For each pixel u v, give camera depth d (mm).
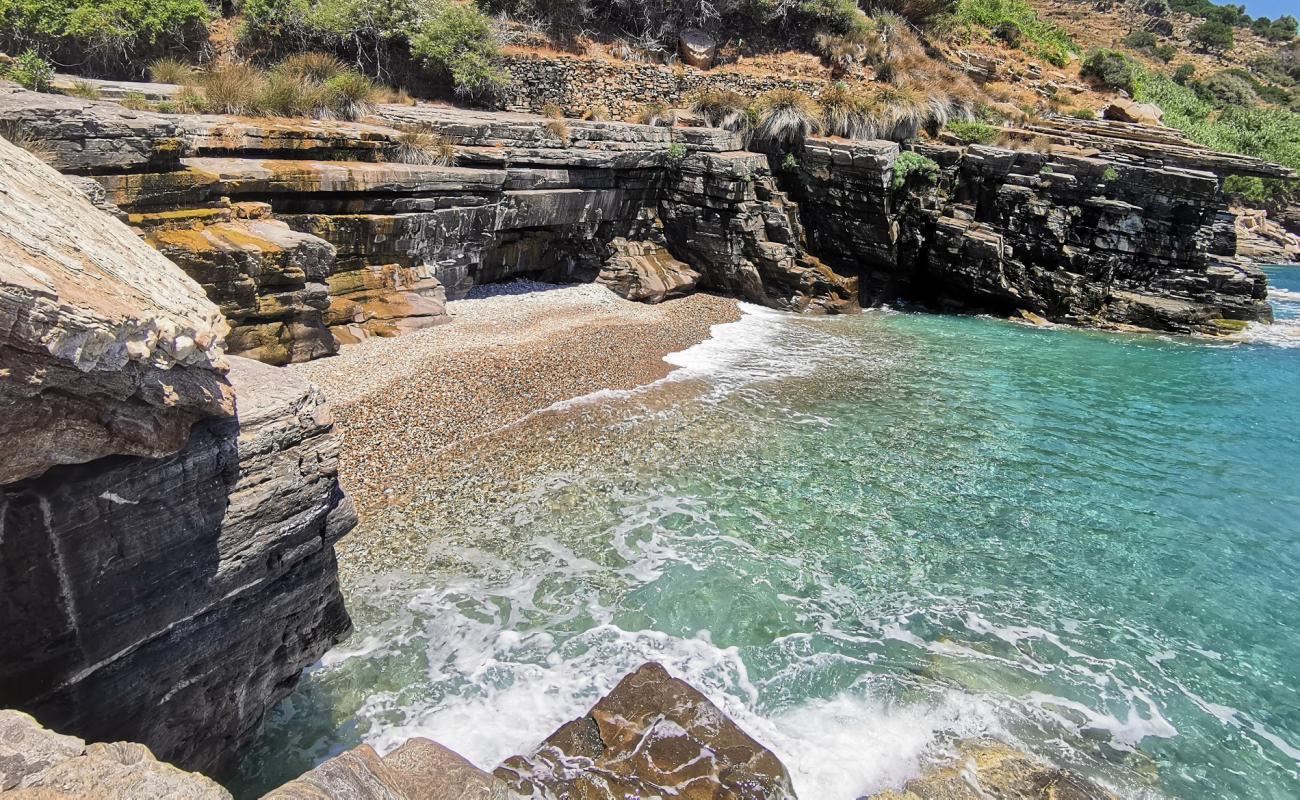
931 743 6262
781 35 28609
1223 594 8711
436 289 15578
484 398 12266
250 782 5613
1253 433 13781
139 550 4035
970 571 8969
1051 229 21641
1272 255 41531
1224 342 20828
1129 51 63906
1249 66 68750
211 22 20516
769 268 20906
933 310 23312
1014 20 36656
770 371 15758
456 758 4277
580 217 19391
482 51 22391
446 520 9188
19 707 3672
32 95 9406
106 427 3643
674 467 11047
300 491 4938
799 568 8789
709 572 8570
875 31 28750
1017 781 5812
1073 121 26547
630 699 5953
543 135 18250
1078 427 13820
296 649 5508
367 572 8117
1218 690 7164
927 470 11594
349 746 6031
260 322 11469
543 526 9289
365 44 21750
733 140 21266
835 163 20656
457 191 15633
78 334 3193
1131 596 8633
